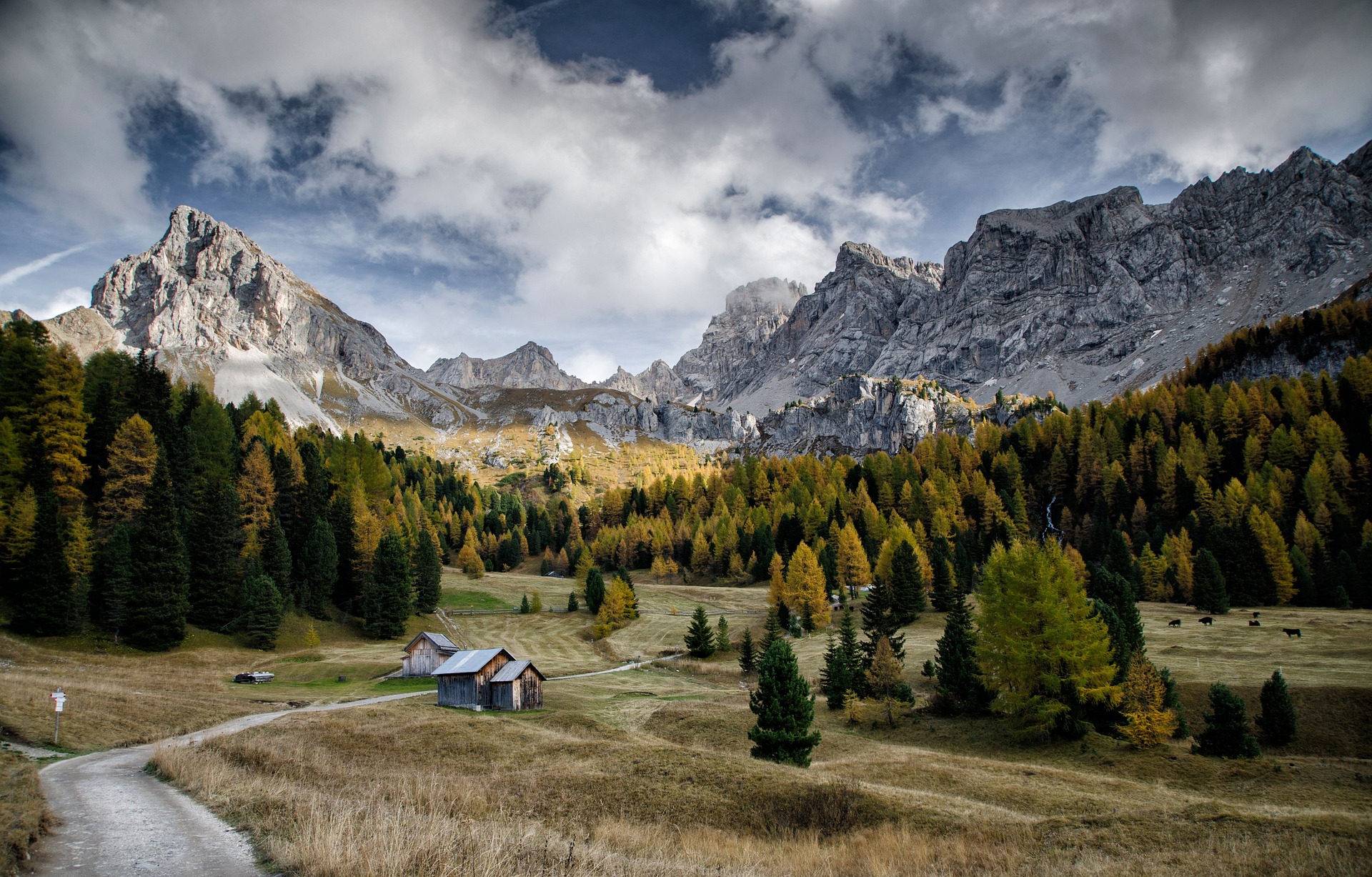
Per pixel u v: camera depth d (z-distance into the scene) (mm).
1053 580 48875
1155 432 152375
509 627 106000
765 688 38938
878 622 64500
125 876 14922
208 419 100500
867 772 35844
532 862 17078
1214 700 40656
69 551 63250
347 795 25656
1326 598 90688
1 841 15953
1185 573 97188
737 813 28031
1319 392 143250
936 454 182500
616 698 63625
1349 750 41844
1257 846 21312
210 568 75375
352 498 105750
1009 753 44875
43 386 70438
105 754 32969
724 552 150500
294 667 70000
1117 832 23984
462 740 39875
